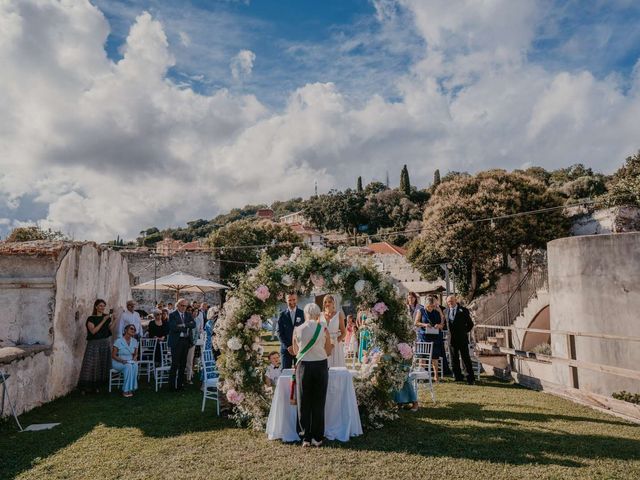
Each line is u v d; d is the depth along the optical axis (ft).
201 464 16.74
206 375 26.73
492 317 69.92
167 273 108.68
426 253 88.07
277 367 25.52
